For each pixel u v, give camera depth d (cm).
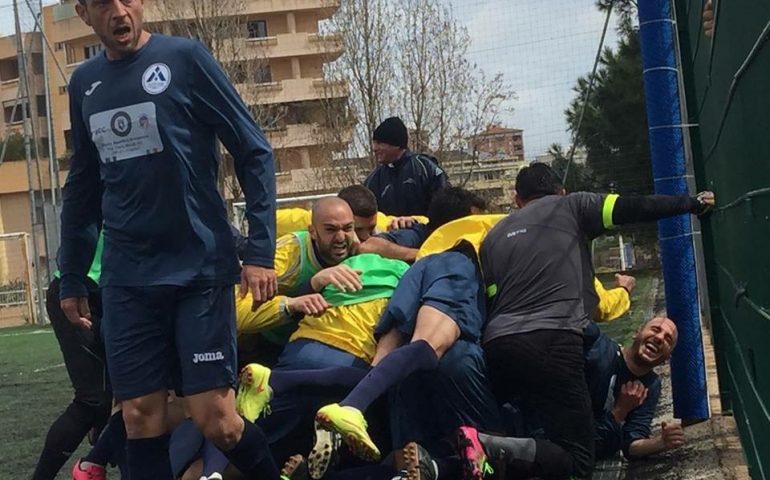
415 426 391
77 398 466
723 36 311
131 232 322
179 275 319
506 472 385
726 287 433
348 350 404
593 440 401
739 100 285
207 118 328
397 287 400
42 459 460
